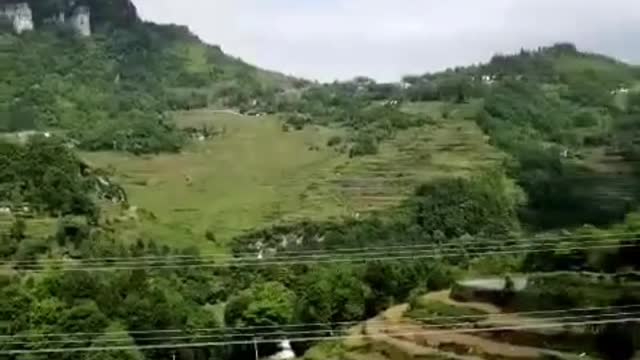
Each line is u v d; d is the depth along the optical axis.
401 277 127.38
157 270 138.62
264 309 119.25
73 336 99.06
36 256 132.50
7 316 101.00
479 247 144.00
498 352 89.50
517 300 98.81
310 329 118.44
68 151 174.50
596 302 89.81
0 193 151.00
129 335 105.44
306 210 185.88
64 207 153.12
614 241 101.94
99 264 131.62
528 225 168.38
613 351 85.38
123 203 178.12
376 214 178.88
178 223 177.75
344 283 120.69
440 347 95.44
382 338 101.88
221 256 150.25
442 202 179.50
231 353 119.50
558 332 89.75
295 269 141.50
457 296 107.19
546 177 186.00
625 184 171.50
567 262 106.88
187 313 116.44
